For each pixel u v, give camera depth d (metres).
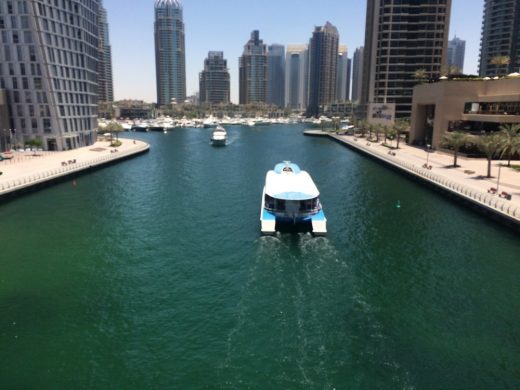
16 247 41.28
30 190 65.94
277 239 43.25
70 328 26.80
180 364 23.30
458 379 22.06
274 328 26.75
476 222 48.69
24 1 97.94
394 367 23.03
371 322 27.47
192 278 34.12
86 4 123.38
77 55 117.38
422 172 75.94
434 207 55.88
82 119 122.38
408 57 177.38
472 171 74.00
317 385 21.66
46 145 108.31
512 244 41.22
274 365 23.22
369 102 185.00
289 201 45.59
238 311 28.83
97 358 23.84
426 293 31.39
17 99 104.38
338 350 24.55
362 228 46.81
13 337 25.80
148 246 41.56
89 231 46.31
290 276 34.31
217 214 53.16
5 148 102.88
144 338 25.70
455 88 102.69
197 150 132.50
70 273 35.19
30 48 101.31
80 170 82.12
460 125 103.44
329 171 88.88
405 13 173.50
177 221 50.19
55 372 22.67
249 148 140.25
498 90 93.62
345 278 33.91
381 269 35.66
